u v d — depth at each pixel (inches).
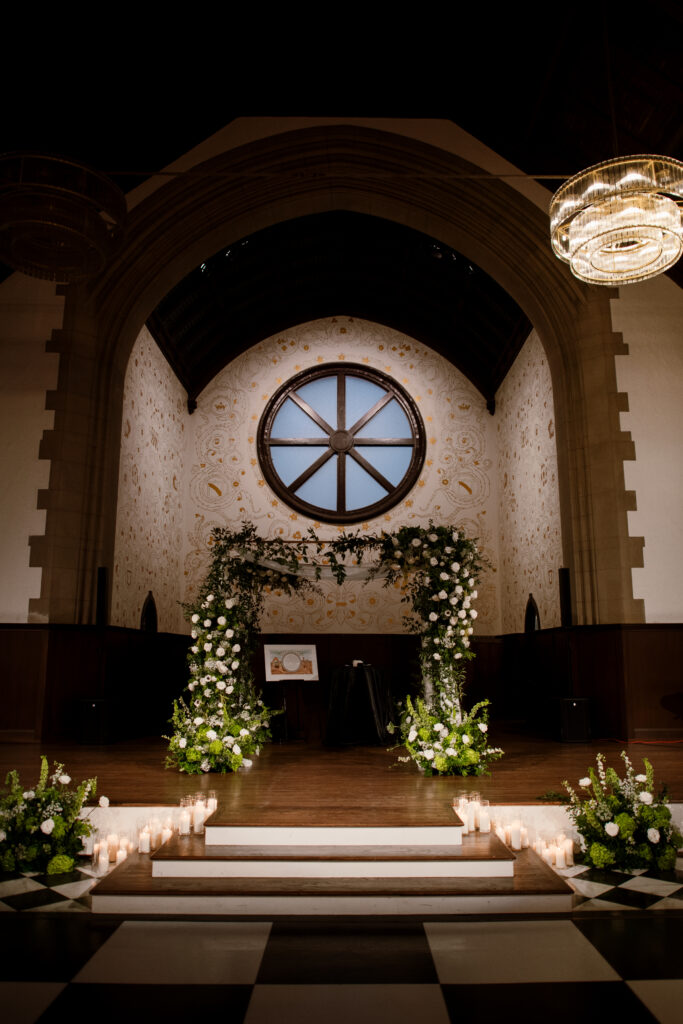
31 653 247.0
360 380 412.5
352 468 405.7
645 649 244.7
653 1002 87.2
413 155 289.7
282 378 412.2
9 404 267.4
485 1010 85.4
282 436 409.4
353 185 296.5
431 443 406.6
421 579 227.8
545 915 113.8
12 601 253.6
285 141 289.3
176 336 365.7
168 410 371.2
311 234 351.9
